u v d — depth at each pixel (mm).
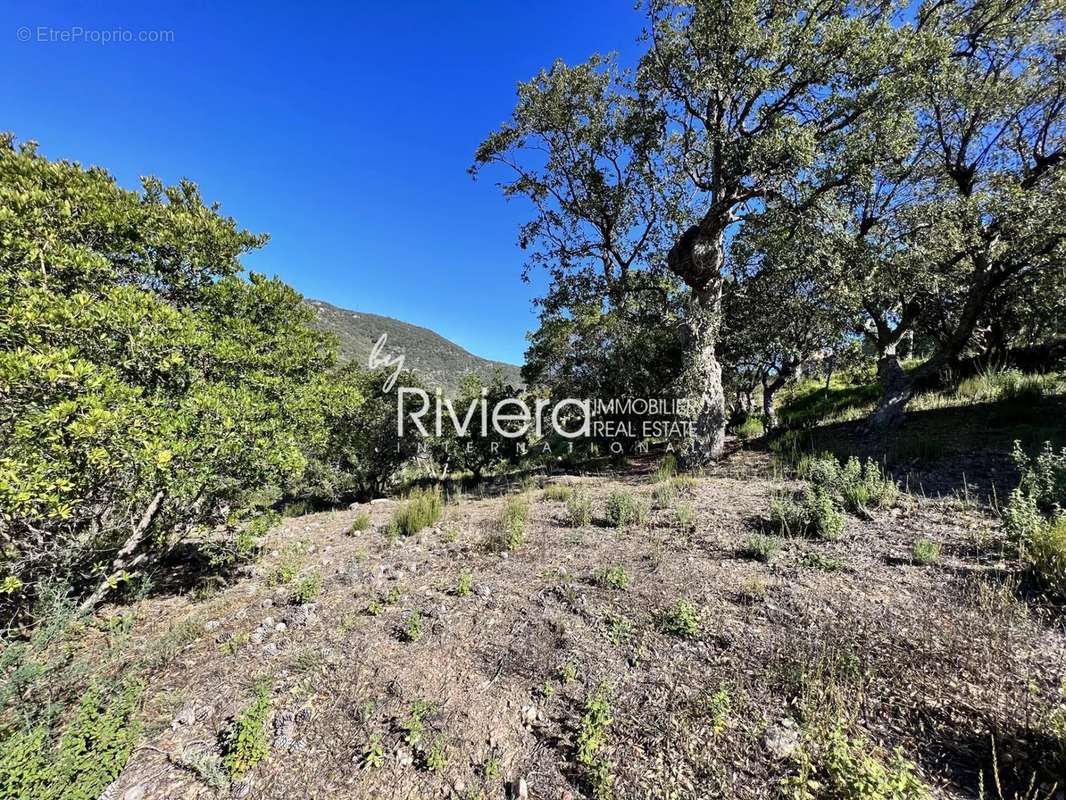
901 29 6684
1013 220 6570
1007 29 7230
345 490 12414
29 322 3059
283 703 2520
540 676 2611
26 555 3328
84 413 2969
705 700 2270
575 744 2109
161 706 2543
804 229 7395
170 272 4949
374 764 2084
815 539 4160
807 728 1969
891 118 6727
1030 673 2238
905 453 6664
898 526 4223
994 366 11797
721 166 8055
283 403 4812
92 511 3584
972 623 2664
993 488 4410
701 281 8703
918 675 2303
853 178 6996
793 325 9641
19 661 2551
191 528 4516
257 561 5090
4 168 4340
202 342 4082
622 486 7668
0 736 2162
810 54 6906
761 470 7406
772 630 2803
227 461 3988
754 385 14312
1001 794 1652
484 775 2002
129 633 3352
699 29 7469
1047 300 9406
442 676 2672
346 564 4746
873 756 1854
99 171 5043
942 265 8039
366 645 3043
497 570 4145
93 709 2199
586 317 10477
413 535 5680
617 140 10734
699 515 5188
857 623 2775
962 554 3512
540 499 7281
